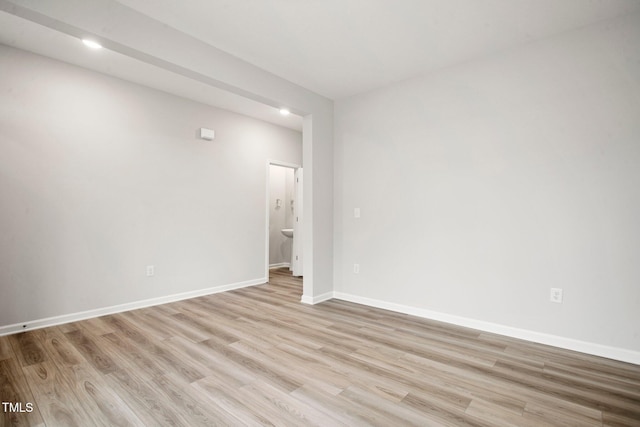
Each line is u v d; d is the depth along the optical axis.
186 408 1.74
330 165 4.05
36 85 2.98
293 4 2.21
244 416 1.67
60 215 3.11
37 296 2.97
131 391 1.90
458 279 3.09
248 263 4.85
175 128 4.00
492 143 2.89
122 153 3.54
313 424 1.61
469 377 2.08
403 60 3.03
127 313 3.43
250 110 4.59
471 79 3.01
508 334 2.79
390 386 1.97
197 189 4.21
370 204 3.74
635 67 2.28
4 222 2.81
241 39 2.66
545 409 1.74
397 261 3.51
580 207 2.48
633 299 2.29
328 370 2.17
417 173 3.36
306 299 3.86
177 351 2.46
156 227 3.81
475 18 2.37
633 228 2.29
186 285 4.09
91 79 3.32
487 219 2.92
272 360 2.31
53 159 3.07
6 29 2.59
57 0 1.92
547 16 2.34
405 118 3.45
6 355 2.37
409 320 3.21
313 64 3.11
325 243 3.98
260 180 5.04
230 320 3.21
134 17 2.26
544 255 2.63
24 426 1.58
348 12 2.30
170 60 2.47
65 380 2.02
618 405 1.78
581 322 2.48
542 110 2.64
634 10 2.26
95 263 3.33
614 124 2.36
